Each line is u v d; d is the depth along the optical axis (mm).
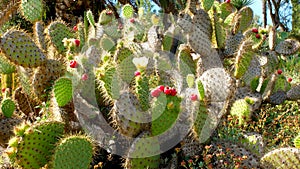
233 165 2662
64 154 2260
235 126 3205
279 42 4977
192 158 2760
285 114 3957
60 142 2287
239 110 3316
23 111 3428
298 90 4059
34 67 3090
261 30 4805
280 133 3340
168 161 2754
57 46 3486
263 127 3441
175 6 8695
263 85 4043
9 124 2812
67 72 2879
